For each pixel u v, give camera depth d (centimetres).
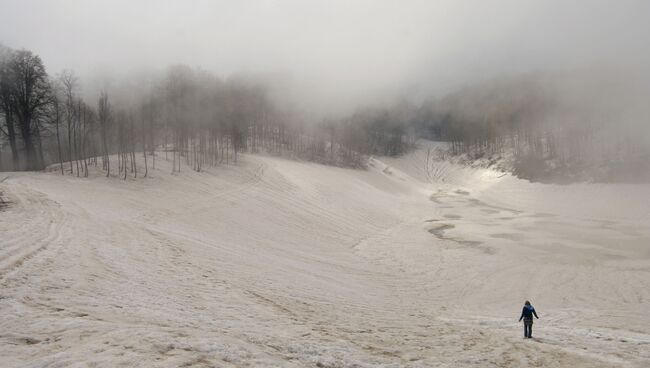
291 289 2234
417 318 2006
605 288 3045
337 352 1170
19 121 5544
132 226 3012
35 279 1506
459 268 3634
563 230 5575
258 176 7069
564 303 2698
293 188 6769
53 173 4947
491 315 2334
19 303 1221
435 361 1215
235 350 1030
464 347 1425
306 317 1658
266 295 1966
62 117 6372
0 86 5309
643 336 1739
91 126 6334
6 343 922
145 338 1014
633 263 3828
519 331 1833
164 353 941
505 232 5506
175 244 2730
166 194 4856
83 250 2095
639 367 1266
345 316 1806
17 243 1998
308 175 8306
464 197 9956
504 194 9744
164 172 5869
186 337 1076
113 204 3803
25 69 5447
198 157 7462
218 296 1772
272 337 1237
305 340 1264
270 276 2469
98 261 1947
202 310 1491
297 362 1041
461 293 2952
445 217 6938
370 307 2164
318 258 3550
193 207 4459
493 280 3288
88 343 951
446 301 2727
